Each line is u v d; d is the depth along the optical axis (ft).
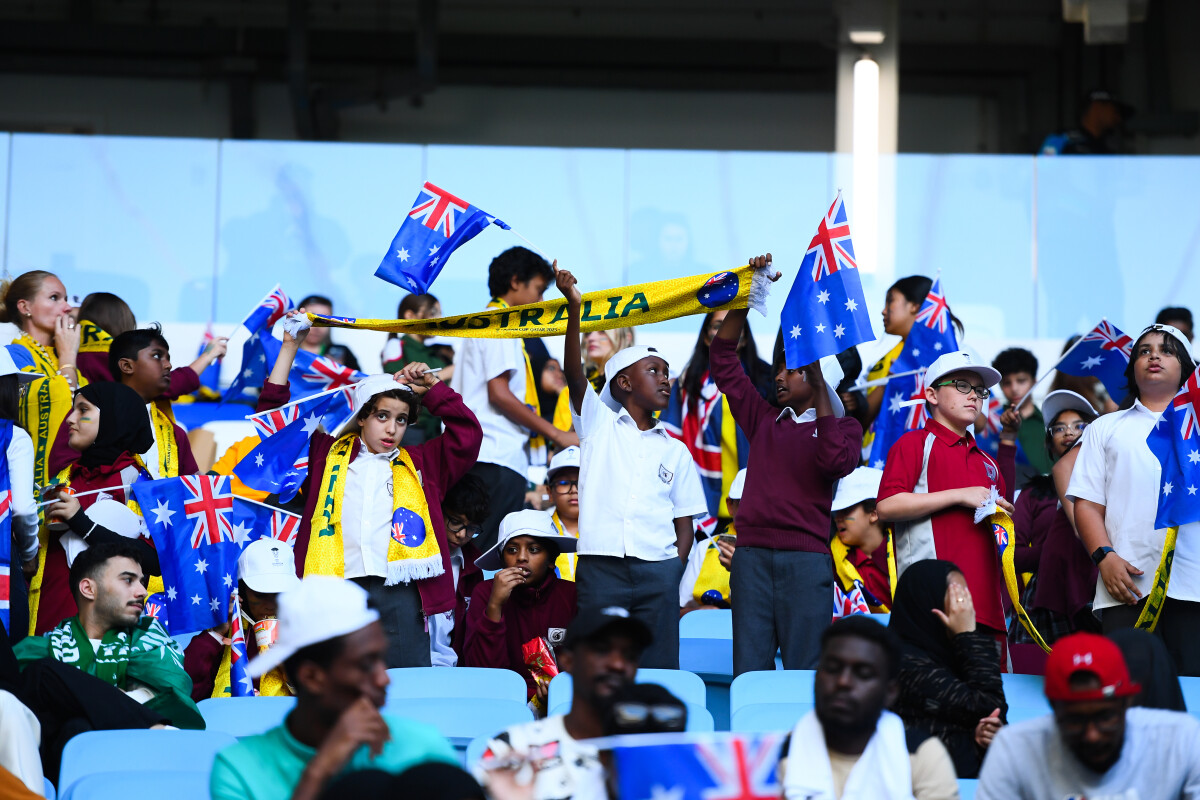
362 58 163.84
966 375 65.41
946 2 161.99
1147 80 157.48
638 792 36.47
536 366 93.15
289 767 38.42
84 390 69.77
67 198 119.75
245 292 120.06
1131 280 119.14
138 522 66.69
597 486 65.10
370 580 64.39
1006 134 161.68
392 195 121.29
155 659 57.77
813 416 65.10
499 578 66.80
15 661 54.39
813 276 65.87
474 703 52.49
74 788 42.29
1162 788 40.86
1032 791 41.39
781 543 63.36
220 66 159.33
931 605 51.72
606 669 40.60
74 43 157.58
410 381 68.44
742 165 121.39
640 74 161.99
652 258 120.88
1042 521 79.05
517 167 121.39
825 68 161.48
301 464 71.10
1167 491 61.87
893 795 40.06
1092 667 39.83
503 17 163.32
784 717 50.52
